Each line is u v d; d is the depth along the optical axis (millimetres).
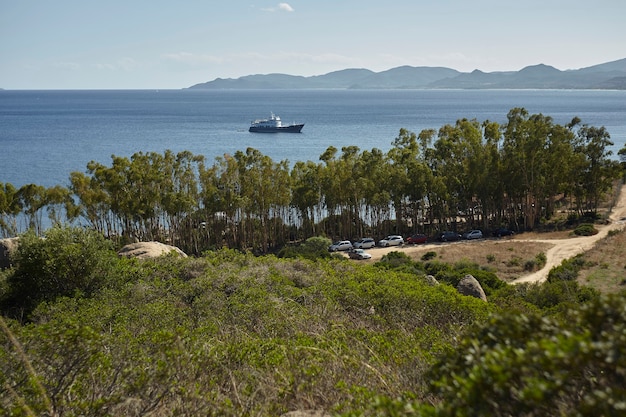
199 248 53094
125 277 16141
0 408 5617
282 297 14258
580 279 32062
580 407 3135
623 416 2941
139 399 6086
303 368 6996
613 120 197250
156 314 12016
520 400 3320
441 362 4875
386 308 13484
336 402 6227
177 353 6703
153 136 158375
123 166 52188
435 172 59188
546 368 3293
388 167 57000
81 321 11242
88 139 148250
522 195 58594
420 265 38062
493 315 4586
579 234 49969
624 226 50000
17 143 137500
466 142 58594
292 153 117938
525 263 39438
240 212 54531
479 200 61094
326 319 12102
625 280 30547
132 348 7914
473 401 3539
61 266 15055
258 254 52625
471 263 39156
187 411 5961
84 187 51062
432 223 59812
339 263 20500
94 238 16312
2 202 49375
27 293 15047
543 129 55438
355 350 8250
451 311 13227
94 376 6520
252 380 6961
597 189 58969
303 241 55844
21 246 15672
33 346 6812
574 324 3787
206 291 14820
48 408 5746
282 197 53281
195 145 133500
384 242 52781
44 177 87562
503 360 3488
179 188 54969
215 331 10258
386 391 6484
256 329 11094
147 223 52594
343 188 54531
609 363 3246
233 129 184500
